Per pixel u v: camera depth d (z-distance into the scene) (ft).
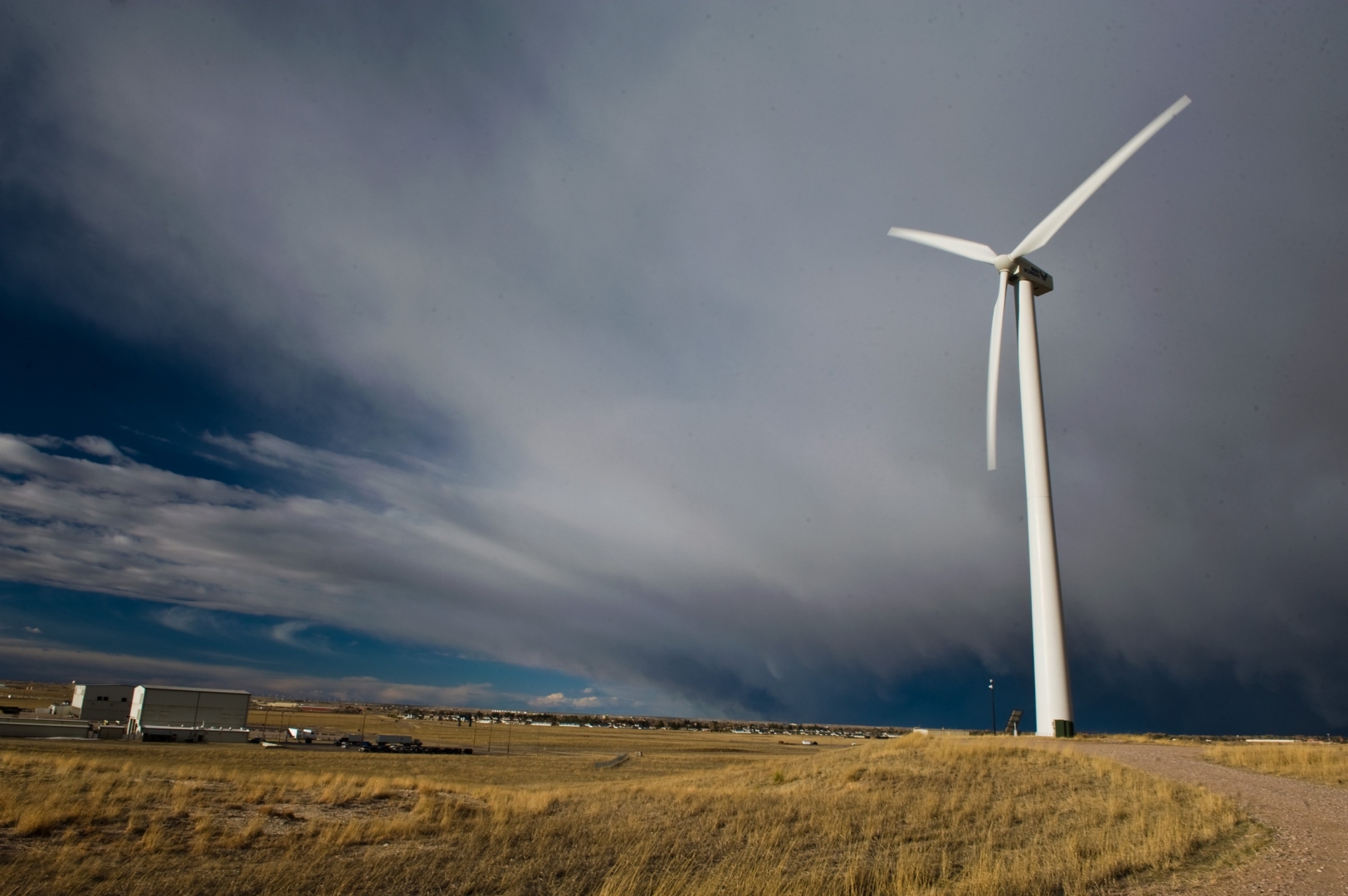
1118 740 154.51
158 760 187.83
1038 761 107.34
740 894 45.57
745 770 141.90
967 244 203.82
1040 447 186.19
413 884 48.29
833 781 106.73
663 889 45.93
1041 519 181.47
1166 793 73.05
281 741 350.02
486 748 377.91
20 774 93.40
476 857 56.44
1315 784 83.30
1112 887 43.75
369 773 195.11
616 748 412.57
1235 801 69.62
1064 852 52.65
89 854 57.26
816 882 47.57
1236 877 44.60
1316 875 44.39
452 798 100.68
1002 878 45.14
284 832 70.08
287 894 45.42
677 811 81.10
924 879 48.75
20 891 45.32
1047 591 176.86
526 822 75.25
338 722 618.03
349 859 55.47
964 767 106.01
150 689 323.16
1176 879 44.83
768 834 65.41
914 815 73.15
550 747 413.80
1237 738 271.90
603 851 58.29
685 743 507.71
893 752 131.64
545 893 46.39
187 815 75.41
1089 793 79.71
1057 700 169.07
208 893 45.44
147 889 45.91
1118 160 183.11
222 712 336.90
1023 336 195.52
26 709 397.60
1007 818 69.46
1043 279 200.03
